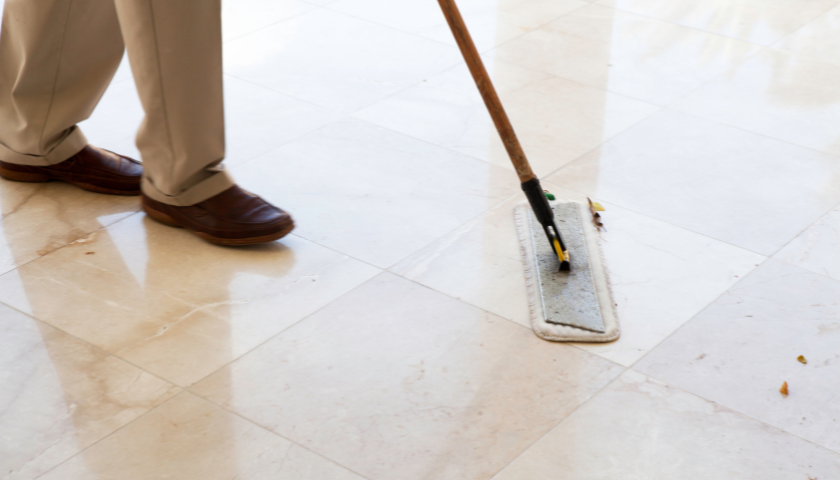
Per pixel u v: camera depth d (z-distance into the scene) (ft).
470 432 4.42
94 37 6.17
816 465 4.24
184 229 6.21
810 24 9.88
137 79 5.67
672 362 4.90
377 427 4.45
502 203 6.47
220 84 5.73
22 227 6.19
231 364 4.89
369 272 5.69
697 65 8.84
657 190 6.64
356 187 6.66
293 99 8.05
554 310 5.23
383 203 6.46
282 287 5.55
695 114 7.85
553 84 8.39
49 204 6.49
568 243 5.87
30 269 5.72
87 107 6.49
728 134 7.50
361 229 6.15
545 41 9.33
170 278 5.65
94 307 5.36
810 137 7.48
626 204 6.45
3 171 6.73
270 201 6.46
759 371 4.84
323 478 4.14
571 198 6.50
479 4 10.30
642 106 7.98
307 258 5.84
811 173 6.91
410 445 4.34
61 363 4.89
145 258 5.87
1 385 4.72
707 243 5.99
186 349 5.00
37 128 6.41
